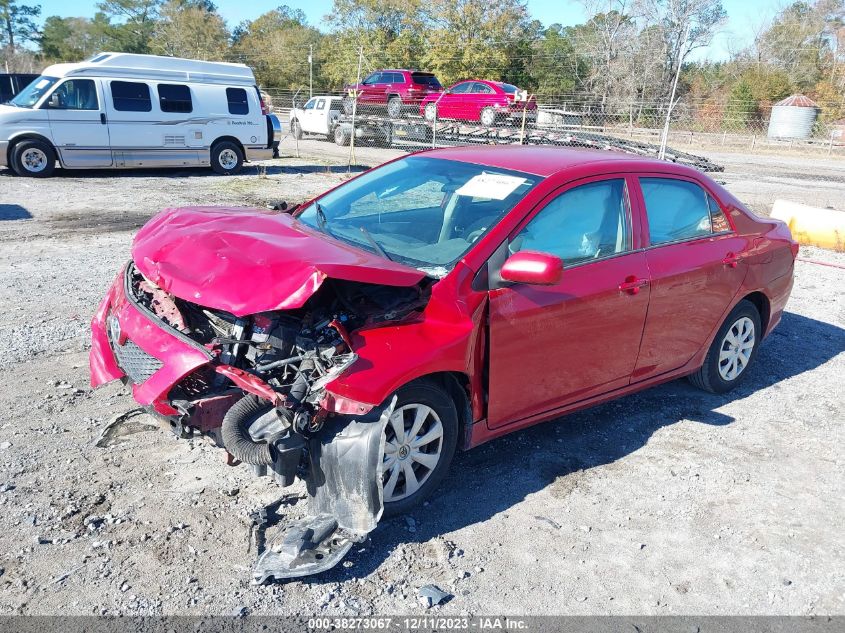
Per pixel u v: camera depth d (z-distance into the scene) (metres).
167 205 12.30
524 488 3.95
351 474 3.16
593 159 4.44
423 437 3.52
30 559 3.11
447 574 3.21
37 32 91.06
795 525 3.79
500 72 44.81
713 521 3.77
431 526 3.54
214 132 16.47
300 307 3.38
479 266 3.65
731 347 5.29
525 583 3.20
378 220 4.26
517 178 4.12
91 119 14.88
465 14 43.72
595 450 4.44
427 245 3.88
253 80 16.91
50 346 5.50
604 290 4.09
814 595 3.26
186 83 15.91
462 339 3.47
